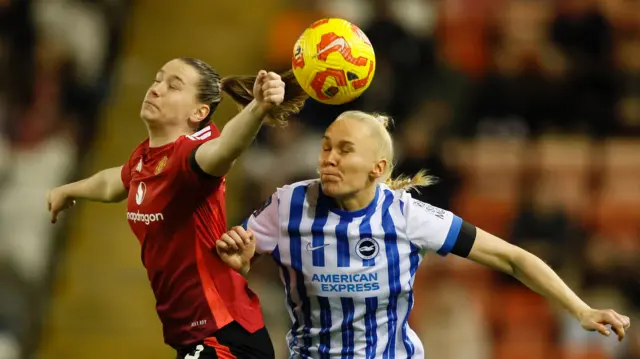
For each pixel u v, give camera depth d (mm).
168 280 16766
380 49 39438
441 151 36938
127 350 36562
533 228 37312
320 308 17125
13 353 34938
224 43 45906
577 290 36156
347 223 16891
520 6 45438
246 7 47312
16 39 40625
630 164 41688
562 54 43250
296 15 45969
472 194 40094
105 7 44312
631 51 43969
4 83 40062
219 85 17516
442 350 34312
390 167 17172
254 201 36844
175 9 47219
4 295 35875
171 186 16297
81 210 40312
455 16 46562
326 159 16672
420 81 39594
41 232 38062
